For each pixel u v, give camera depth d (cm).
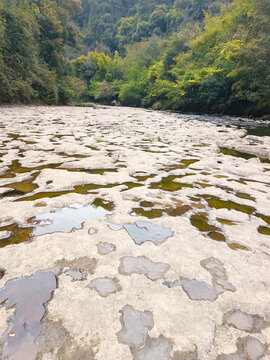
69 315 86
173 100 2136
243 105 1553
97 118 976
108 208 172
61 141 434
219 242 136
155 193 204
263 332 83
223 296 97
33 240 130
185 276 107
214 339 79
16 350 73
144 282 102
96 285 100
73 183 219
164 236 139
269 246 135
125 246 128
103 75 4200
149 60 3525
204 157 361
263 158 392
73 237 134
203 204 188
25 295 94
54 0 2350
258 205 191
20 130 552
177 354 74
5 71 1330
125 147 411
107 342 77
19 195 189
